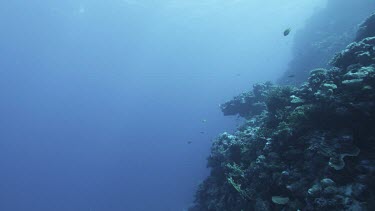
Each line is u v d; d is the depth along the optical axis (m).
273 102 9.22
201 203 12.88
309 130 6.79
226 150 11.15
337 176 5.49
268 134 8.56
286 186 6.39
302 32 33.81
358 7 28.16
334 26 28.27
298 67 24.64
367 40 8.12
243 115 17.44
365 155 5.50
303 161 6.57
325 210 5.09
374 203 4.70
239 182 8.59
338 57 8.16
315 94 6.71
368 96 5.61
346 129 5.98
